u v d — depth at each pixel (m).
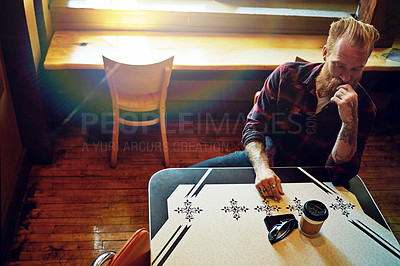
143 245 1.11
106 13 2.73
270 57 2.68
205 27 2.93
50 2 2.65
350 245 1.26
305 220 1.24
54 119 2.93
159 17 2.81
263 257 1.19
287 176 1.54
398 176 2.78
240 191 1.45
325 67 1.60
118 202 2.38
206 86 3.12
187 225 1.28
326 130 1.74
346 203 1.44
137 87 2.24
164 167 2.69
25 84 2.23
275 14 2.93
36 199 2.35
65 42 2.60
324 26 3.05
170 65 2.18
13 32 2.06
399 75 3.05
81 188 2.45
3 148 2.13
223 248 1.21
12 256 2.01
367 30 1.40
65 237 2.13
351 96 1.42
